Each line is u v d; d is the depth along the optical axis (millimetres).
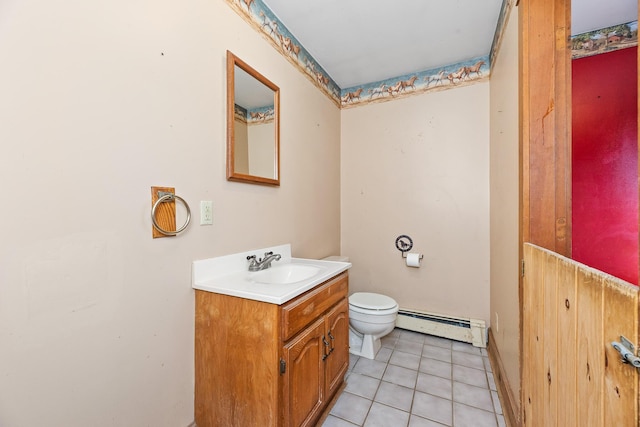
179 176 1178
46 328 800
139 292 1036
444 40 2012
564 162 1165
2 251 722
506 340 1558
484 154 2238
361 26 1864
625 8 1655
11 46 730
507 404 1435
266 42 1694
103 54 921
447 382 1726
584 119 1873
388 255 2602
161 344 1114
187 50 1213
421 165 2467
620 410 549
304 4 1663
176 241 1170
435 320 2344
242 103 1505
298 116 2053
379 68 2416
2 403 726
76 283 861
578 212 1873
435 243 2418
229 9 1434
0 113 715
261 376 1092
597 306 637
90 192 893
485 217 2240
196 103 1253
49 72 796
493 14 1740
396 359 1996
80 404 875
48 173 799
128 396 1004
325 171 2480
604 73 1833
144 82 1046
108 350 945
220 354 1188
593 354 650
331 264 1691
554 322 877
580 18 1744
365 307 1940
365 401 1556
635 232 1742
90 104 889
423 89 2453
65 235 836
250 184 1577
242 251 1522
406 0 1622
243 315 1131
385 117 2611
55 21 808
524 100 1196
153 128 1078
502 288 1698
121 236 977
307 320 1255
